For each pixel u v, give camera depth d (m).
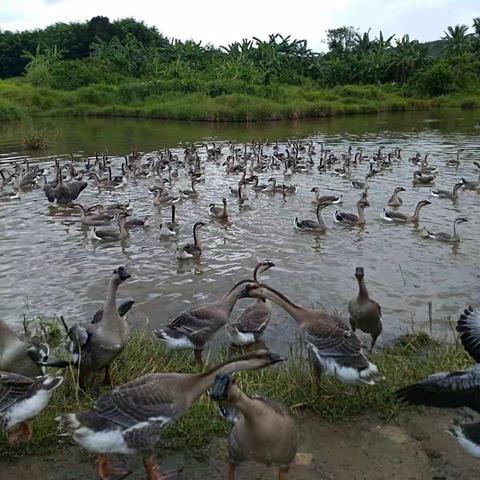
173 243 19.73
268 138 49.69
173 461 7.21
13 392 6.85
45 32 119.25
